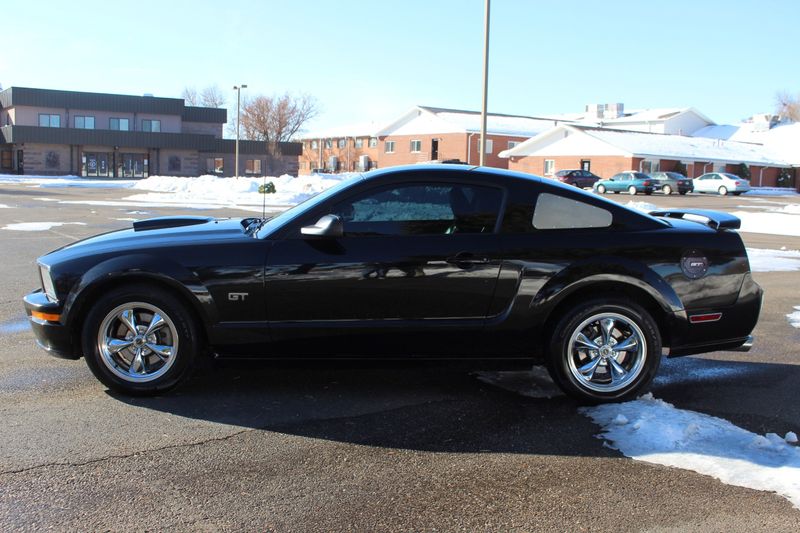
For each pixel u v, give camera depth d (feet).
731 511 10.53
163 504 10.45
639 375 14.98
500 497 10.91
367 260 14.42
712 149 186.09
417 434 13.38
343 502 10.64
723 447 12.82
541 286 14.62
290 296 14.43
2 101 179.11
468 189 14.96
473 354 15.06
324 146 273.95
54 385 15.80
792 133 222.28
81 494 10.71
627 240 14.89
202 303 14.38
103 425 13.48
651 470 11.91
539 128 220.23
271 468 11.77
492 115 232.73
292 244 14.55
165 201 92.79
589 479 11.56
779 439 13.10
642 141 177.37
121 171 184.24
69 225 52.80
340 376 16.90
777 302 27.71
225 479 11.32
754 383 17.10
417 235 14.71
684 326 15.03
